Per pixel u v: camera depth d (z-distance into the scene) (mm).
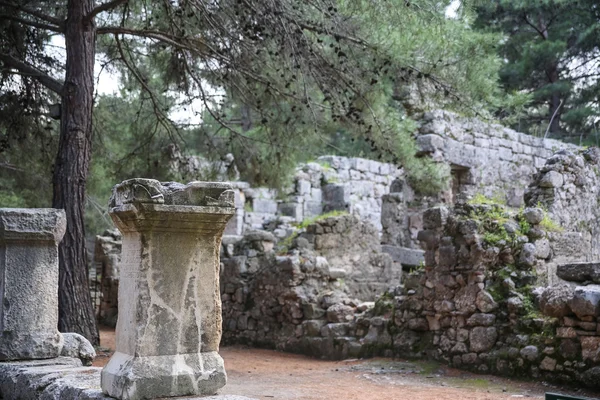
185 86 13141
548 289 8422
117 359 4355
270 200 22500
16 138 13570
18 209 6391
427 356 10062
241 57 12242
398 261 16141
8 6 11648
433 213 10289
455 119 17234
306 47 11547
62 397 4926
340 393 7844
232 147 14125
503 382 8531
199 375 4285
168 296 4297
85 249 10516
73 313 10180
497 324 9219
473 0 11445
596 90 25781
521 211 10078
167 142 14352
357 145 28453
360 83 11984
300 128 13336
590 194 12938
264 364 10758
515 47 26625
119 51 12922
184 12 11938
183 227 4324
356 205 22500
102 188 18969
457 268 9859
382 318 10969
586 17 25281
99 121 15164
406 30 11555
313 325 11891
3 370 6066
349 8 11078
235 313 13781
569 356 8086
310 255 13086
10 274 6391
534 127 26516
